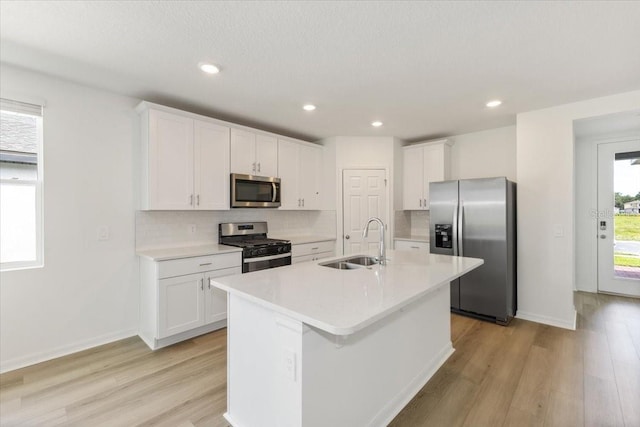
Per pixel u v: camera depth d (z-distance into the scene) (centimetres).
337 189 445
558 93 283
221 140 334
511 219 340
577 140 449
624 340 285
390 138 445
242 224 385
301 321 134
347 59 221
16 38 193
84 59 221
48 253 253
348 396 162
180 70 238
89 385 216
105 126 281
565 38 192
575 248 455
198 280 292
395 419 186
